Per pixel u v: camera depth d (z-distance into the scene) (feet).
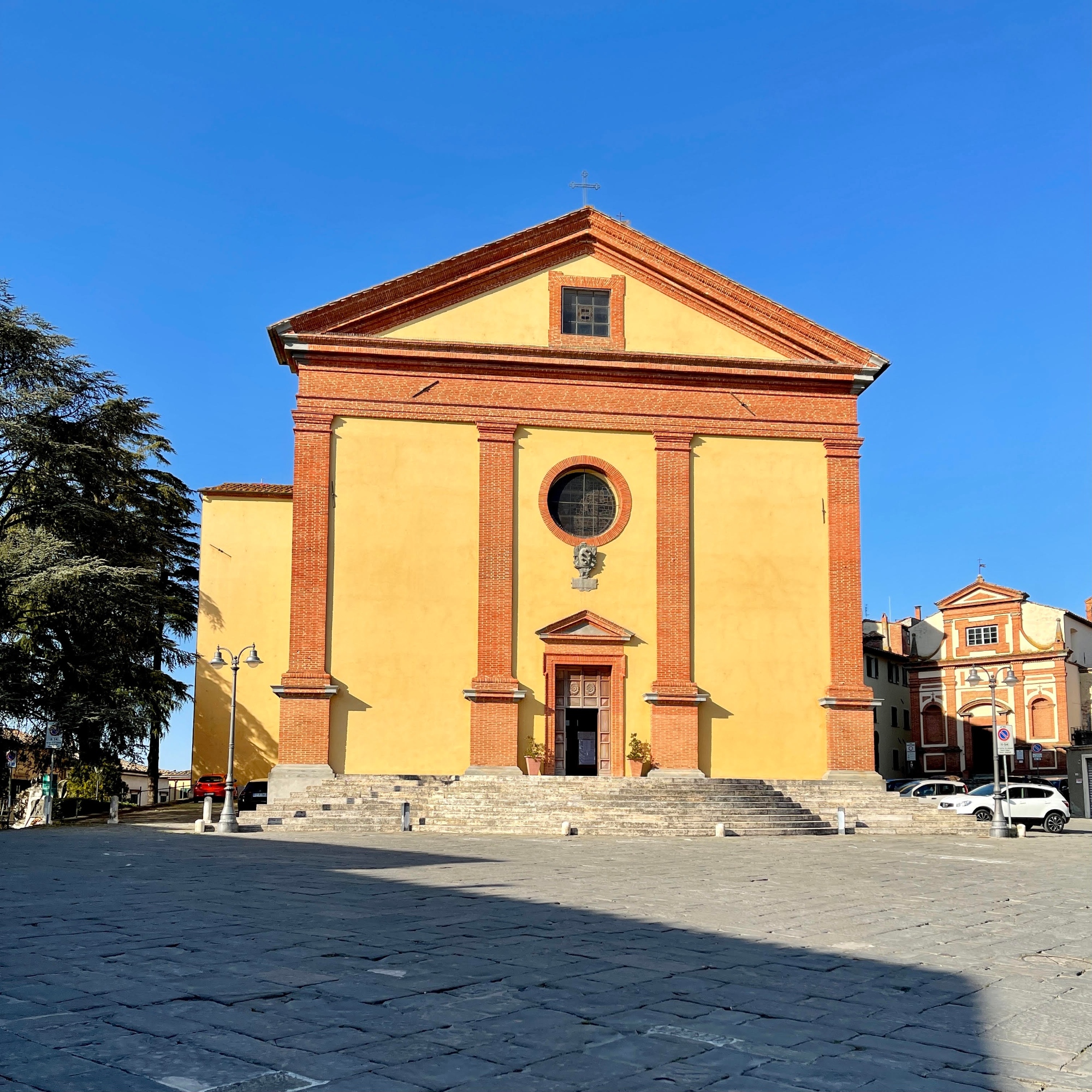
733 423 111.14
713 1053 23.94
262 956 32.96
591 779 98.99
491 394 108.17
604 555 107.65
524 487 107.65
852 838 92.22
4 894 47.14
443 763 102.01
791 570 109.70
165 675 136.15
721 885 55.26
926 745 226.17
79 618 116.88
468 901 46.73
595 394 109.70
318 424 105.40
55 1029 23.97
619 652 106.01
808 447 112.06
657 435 109.70
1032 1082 22.62
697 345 112.37
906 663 229.86
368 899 46.96
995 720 101.91
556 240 112.16
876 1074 22.81
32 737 115.14
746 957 35.45
